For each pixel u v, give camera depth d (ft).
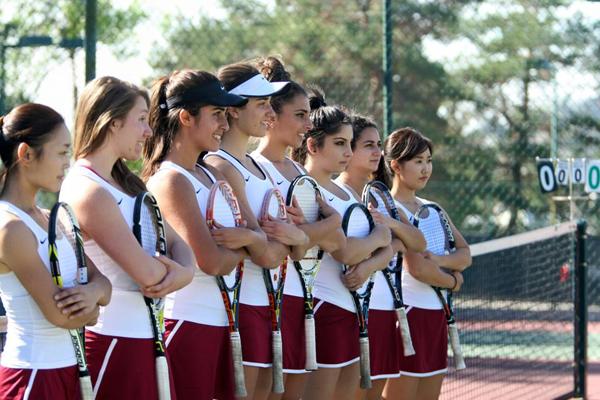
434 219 53.21
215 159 40.57
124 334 33.40
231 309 37.65
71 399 31.42
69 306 30.25
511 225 105.70
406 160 52.49
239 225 38.60
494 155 114.32
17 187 31.24
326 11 103.30
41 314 30.71
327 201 46.29
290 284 42.86
